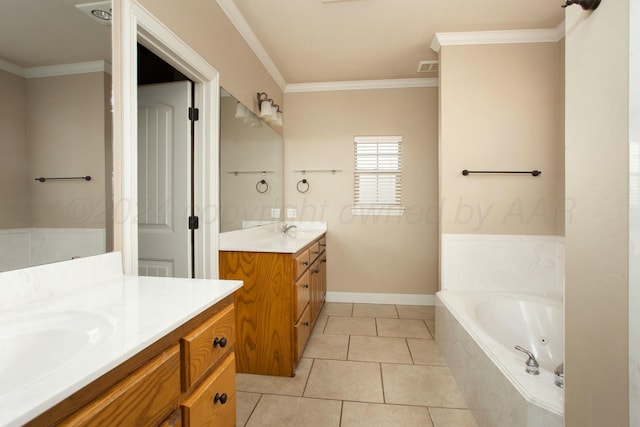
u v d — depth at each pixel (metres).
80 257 1.02
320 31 2.39
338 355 2.21
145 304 0.84
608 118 0.81
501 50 2.41
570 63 0.98
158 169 1.88
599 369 0.84
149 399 0.65
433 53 2.72
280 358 1.93
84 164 1.04
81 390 0.50
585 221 0.91
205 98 1.85
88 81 1.06
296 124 3.46
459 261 2.47
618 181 0.77
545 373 1.28
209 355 0.88
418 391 1.78
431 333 2.59
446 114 2.45
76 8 1.03
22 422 0.40
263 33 2.41
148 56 2.11
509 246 2.44
